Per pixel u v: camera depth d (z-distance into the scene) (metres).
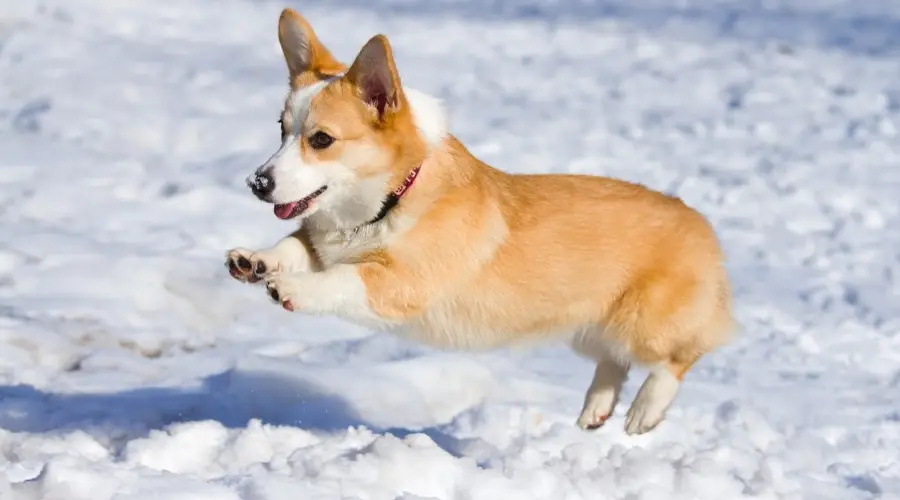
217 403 7.77
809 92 18.73
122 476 5.75
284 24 7.00
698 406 8.18
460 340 6.95
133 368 8.43
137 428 7.17
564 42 21.86
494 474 6.30
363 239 6.58
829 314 10.53
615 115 17.16
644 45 21.72
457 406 8.17
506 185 6.95
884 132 16.70
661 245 7.16
